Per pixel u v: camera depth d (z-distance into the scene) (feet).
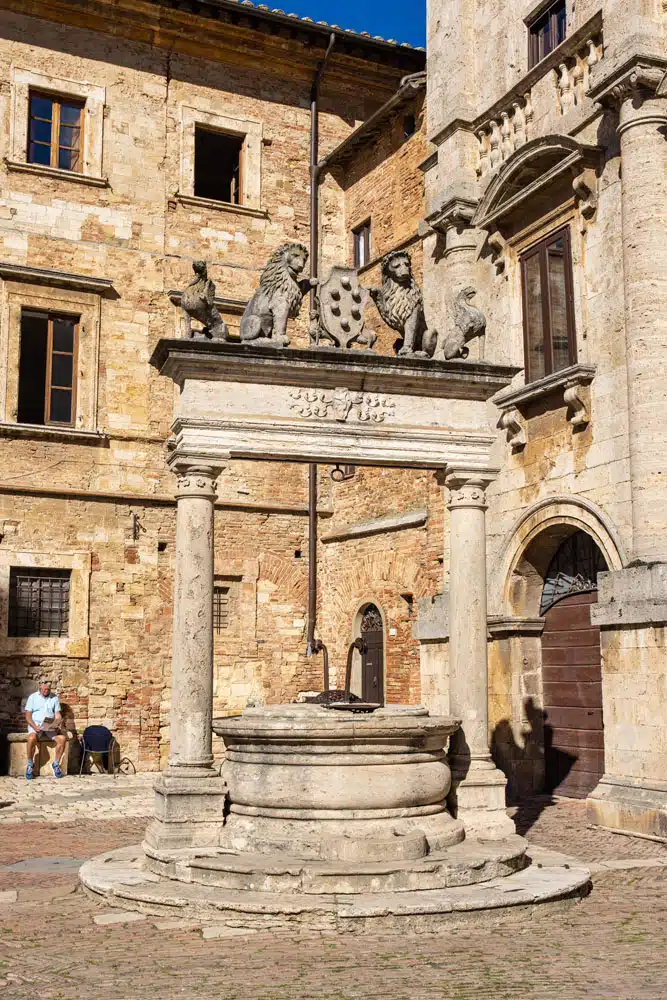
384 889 29.30
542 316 54.80
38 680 68.49
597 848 40.24
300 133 81.41
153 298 74.43
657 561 44.06
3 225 70.13
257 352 34.60
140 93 75.66
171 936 27.12
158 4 74.33
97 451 71.61
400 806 32.14
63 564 69.87
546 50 57.21
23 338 71.10
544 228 54.70
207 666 33.83
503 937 27.35
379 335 74.90
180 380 34.63
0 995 22.57
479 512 37.29
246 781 32.19
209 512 34.40
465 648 36.42
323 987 22.86
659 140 46.55
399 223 72.84
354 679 74.38
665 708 42.65
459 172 60.44
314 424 35.37
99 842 42.63
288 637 76.84
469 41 62.13
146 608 72.18
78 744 68.90
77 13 73.46
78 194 72.84
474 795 35.29
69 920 28.73
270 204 79.56
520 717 54.80
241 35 77.56
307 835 31.14
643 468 45.21
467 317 38.11
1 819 48.96
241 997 22.17
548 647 55.11
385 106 71.36
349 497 77.20
